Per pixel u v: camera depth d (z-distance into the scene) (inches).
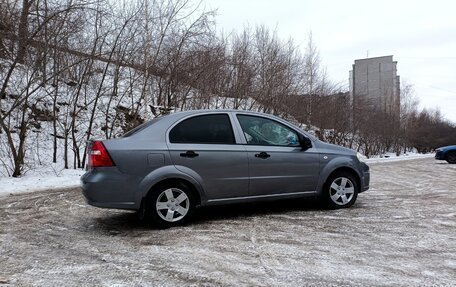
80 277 135.8
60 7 462.3
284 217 223.6
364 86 2395.4
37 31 443.2
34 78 470.9
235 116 223.5
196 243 174.7
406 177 468.4
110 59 552.7
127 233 195.6
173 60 646.5
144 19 581.3
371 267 141.9
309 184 234.2
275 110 826.2
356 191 251.3
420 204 262.5
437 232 188.4
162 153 200.1
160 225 200.7
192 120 213.8
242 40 793.6
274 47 839.1
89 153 204.1
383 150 1740.9
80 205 279.7
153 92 683.4
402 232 188.7
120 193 193.3
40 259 156.1
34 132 556.1
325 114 1105.4
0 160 473.4
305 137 235.8
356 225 203.3
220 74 713.6
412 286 124.8
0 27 435.2
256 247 167.5
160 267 144.6
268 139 228.5
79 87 533.3
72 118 546.0
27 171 474.3
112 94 570.9
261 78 810.2
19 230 205.8
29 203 291.9
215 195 210.5
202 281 130.5
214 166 209.5
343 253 158.1
